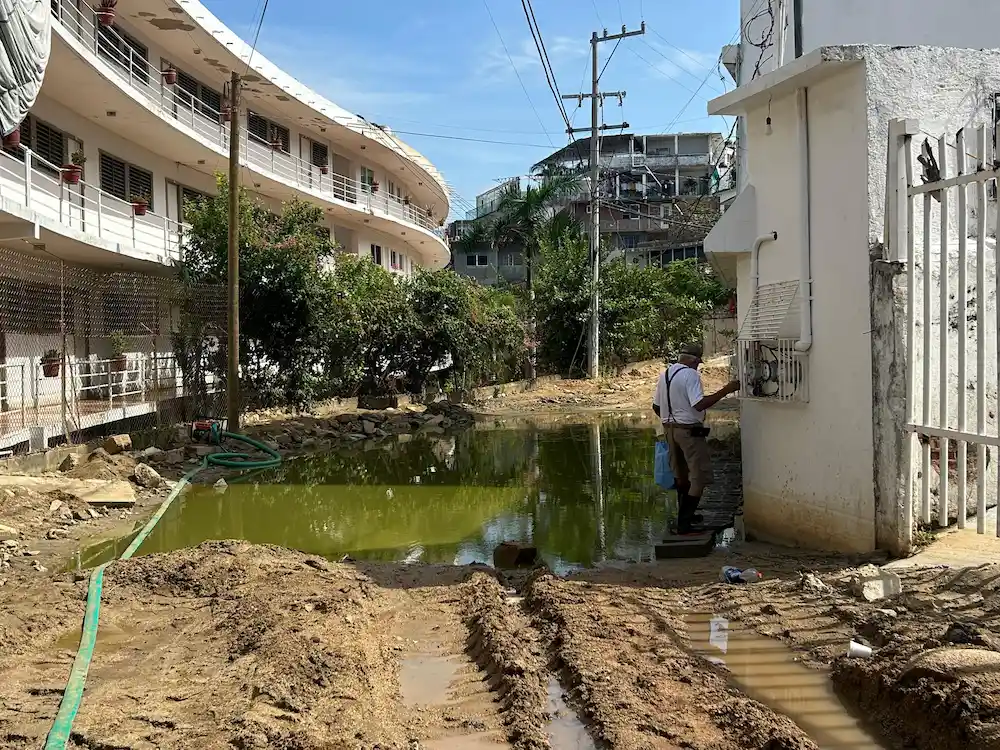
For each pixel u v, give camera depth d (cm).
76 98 1602
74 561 771
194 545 801
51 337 1479
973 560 554
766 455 753
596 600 576
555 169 4150
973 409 620
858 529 630
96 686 445
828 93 652
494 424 2055
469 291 2470
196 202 1903
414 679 464
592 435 1788
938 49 624
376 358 2278
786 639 485
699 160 5019
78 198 1617
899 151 583
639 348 3309
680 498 828
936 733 345
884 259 596
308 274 1778
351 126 2789
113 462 1158
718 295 3772
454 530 917
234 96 1472
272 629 517
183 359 1612
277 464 1391
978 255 523
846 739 370
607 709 398
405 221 3244
